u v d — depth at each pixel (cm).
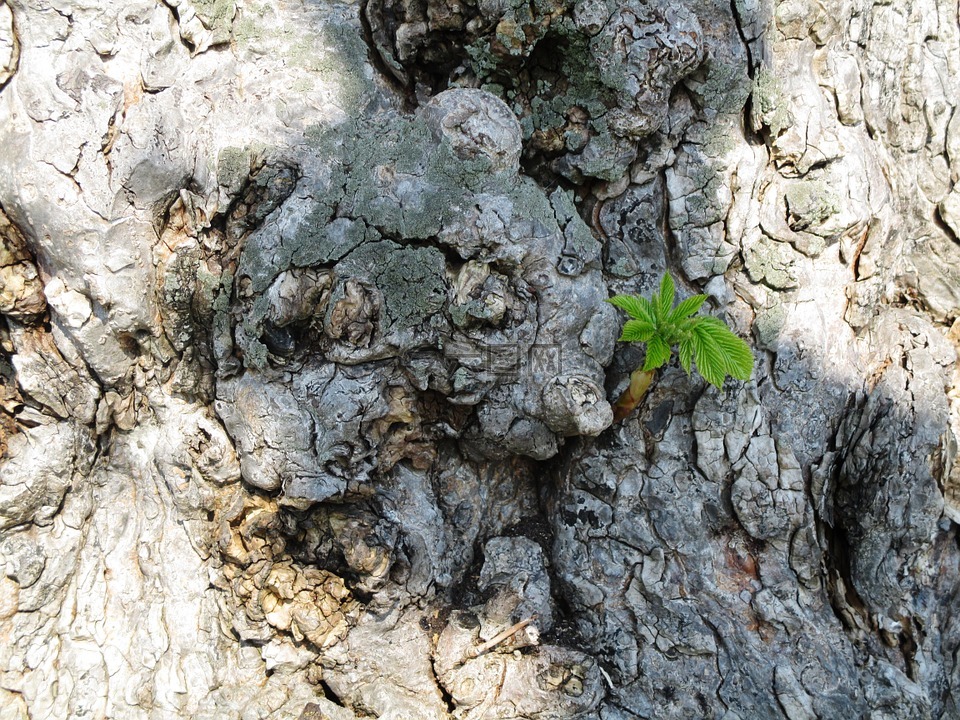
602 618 46
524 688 45
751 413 45
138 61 41
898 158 48
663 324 42
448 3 43
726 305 46
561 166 45
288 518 44
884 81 47
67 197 39
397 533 45
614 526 47
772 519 45
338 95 44
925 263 48
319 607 45
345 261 42
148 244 41
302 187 42
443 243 42
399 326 42
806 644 45
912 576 45
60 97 39
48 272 41
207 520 44
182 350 43
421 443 46
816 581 46
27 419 42
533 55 44
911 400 45
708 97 45
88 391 42
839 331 47
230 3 43
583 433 43
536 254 43
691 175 45
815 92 46
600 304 44
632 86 43
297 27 44
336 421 43
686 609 45
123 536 44
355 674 44
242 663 44
